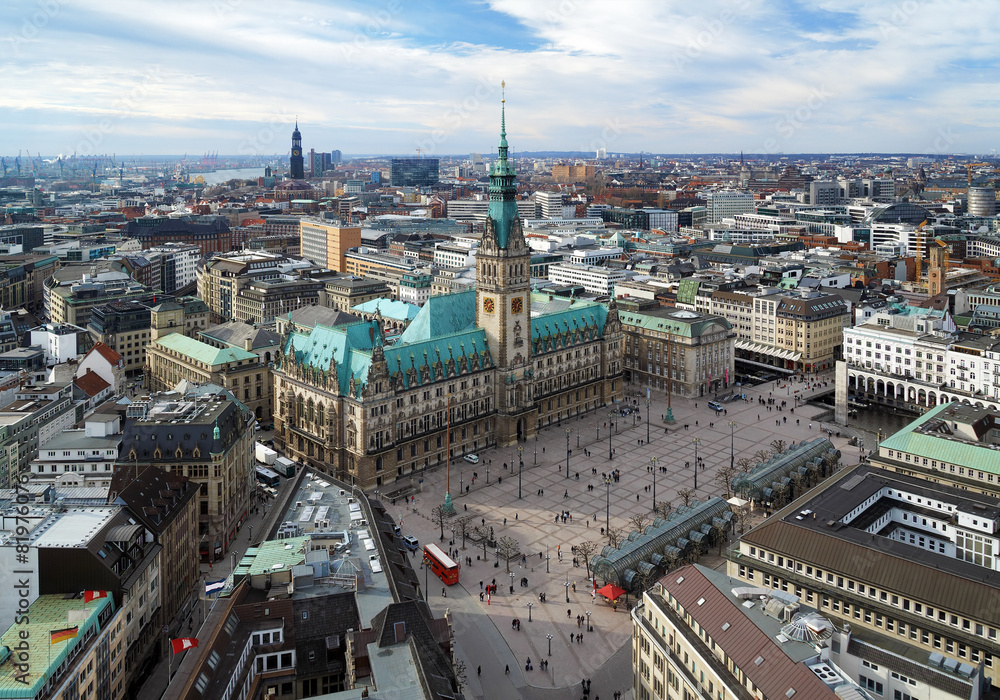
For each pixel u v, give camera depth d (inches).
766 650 3868.1
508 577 6407.5
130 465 6343.5
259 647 4333.2
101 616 4579.2
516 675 5187.0
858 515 6033.5
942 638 4640.8
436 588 6230.3
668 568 6373.0
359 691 3634.4
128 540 5068.9
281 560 4904.0
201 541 6688.0
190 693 3705.7
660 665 4547.2
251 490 7726.4
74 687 4124.0
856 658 4264.3
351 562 4886.8
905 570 4921.3
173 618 5826.8
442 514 7278.5
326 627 4461.1
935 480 7047.2
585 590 6230.3
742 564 5565.9
